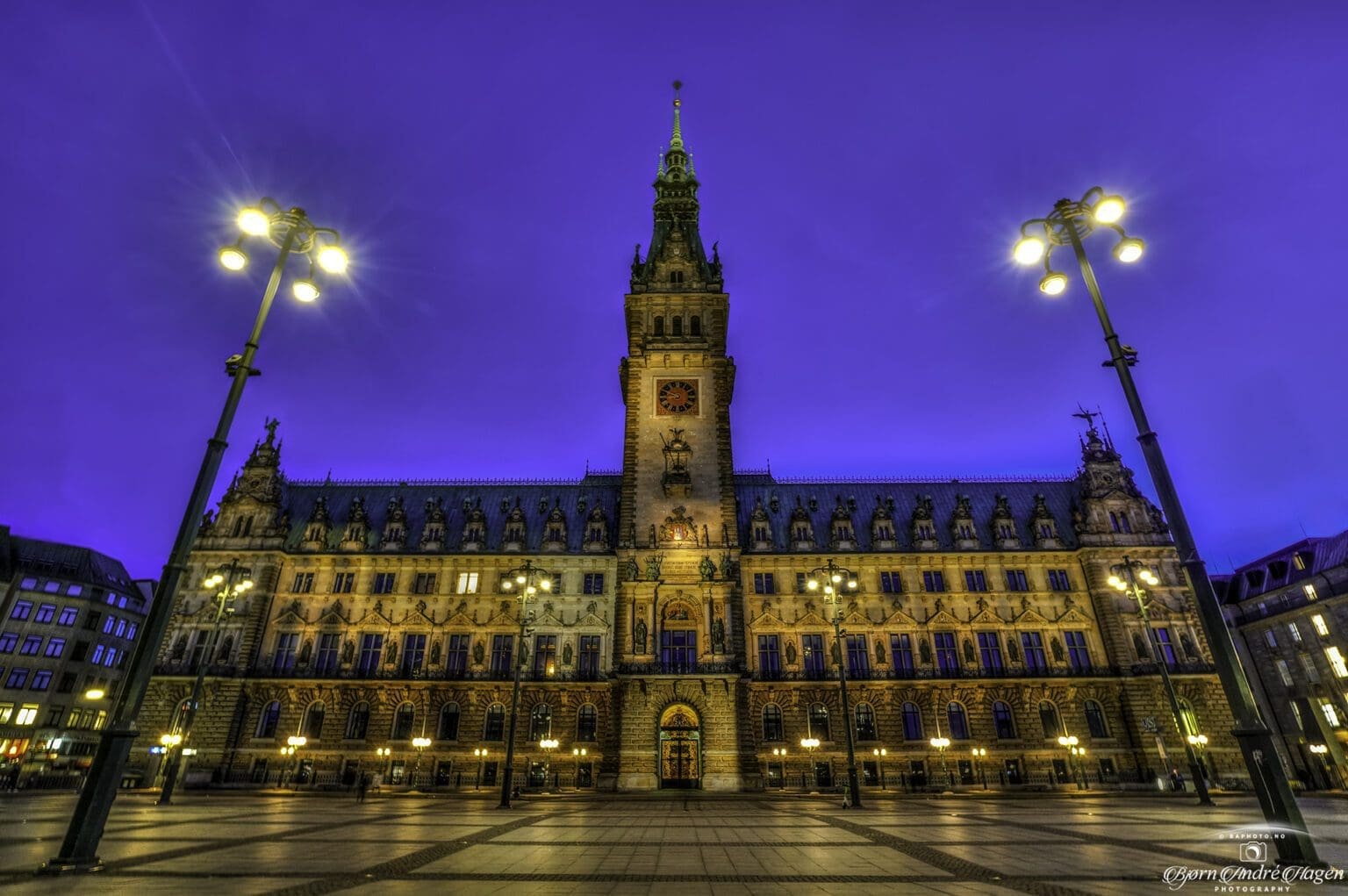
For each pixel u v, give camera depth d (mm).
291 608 62969
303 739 54281
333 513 71938
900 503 74125
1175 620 61312
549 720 58594
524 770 56625
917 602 64000
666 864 16188
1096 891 12703
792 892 12633
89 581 91562
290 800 40500
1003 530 68062
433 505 71875
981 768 56969
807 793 49688
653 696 55219
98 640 91562
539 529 70125
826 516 72375
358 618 62844
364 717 59062
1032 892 12562
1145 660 60125
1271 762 14594
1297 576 68750
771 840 21266
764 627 62906
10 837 19688
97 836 14648
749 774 52469
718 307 74250
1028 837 21766
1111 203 18391
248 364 18359
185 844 18922
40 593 87062
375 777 53125
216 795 45500
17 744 81500
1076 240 19469
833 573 41938
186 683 58312
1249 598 73625
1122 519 66938
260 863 15812
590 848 19250
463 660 61625
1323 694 65125
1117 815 30391
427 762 57062
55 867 13969
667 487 63906
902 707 59625
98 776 14891
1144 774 55719
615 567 65062
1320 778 64750
